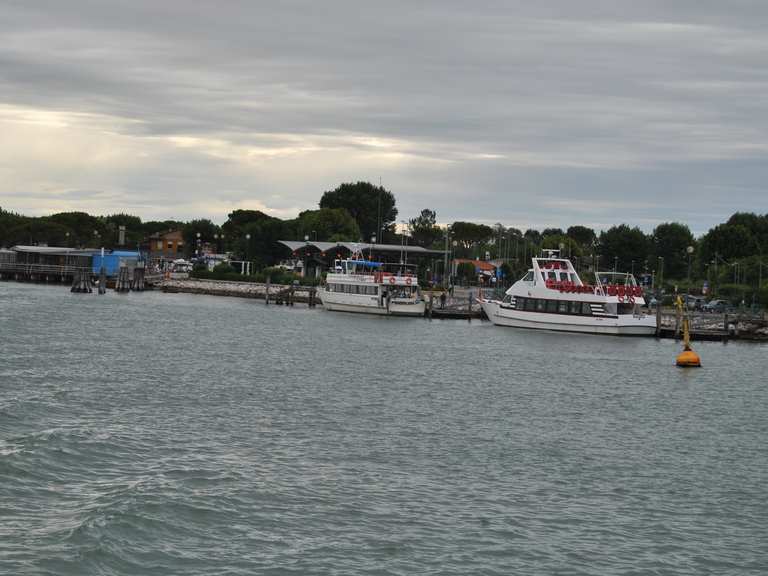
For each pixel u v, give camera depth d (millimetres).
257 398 63875
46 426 50062
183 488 39438
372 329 128875
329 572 31828
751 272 197750
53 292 193250
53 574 29984
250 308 167125
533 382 78938
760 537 37781
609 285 134625
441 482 43312
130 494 37719
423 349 103375
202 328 120500
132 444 46969
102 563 31125
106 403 58750
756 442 56031
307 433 52406
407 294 159250
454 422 57938
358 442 50688
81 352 85812
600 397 72000
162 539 33656
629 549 35625
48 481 39406
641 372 89688
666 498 42656
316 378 75562
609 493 43000
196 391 65812
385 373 80562
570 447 52156
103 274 196250
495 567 33031
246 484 40750
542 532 36969
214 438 49812
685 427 60281
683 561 34719
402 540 35156
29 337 96312
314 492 40375
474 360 93938
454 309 160000
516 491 42469
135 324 121750
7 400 56500
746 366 98250
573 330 131500
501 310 137750
